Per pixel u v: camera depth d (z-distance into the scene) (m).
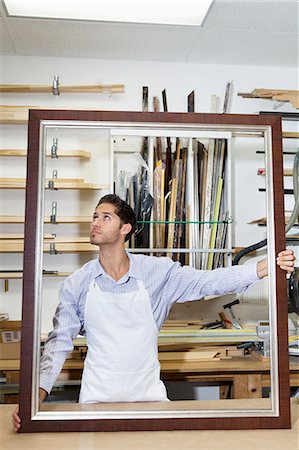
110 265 1.32
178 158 1.99
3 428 1.00
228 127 1.08
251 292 1.86
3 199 2.05
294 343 1.78
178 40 2.05
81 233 1.86
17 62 2.17
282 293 1.04
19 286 2.03
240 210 2.15
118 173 1.94
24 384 0.98
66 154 2.00
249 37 2.03
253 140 2.17
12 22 1.89
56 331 1.25
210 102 2.25
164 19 1.88
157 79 2.23
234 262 1.94
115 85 2.14
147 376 1.28
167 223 1.95
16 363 1.81
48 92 2.14
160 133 1.34
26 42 2.05
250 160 2.17
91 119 1.06
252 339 1.82
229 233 1.99
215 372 1.80
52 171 2.03
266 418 1.00
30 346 0.99
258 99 2.29
